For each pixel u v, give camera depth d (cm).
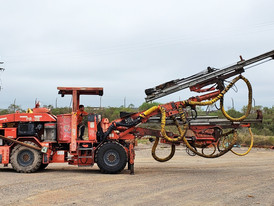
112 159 1163
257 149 2708
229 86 1190
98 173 1184
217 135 1311
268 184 955
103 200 727
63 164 1598
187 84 1223
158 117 1289
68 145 1278
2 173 1170
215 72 1202
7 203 693
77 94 1311
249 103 1217
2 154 1207
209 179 1043
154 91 1266
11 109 3556
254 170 1312
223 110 1202
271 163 1616
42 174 1146
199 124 1305
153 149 1299
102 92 1285
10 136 1219
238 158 1920
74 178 1045
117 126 1219
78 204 688
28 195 773
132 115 1234
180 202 714
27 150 1194
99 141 1218
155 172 1224
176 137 1296
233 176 1119
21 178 1041
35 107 1277
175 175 1134
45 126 1234
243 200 738
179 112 1203
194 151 1257
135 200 729
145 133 1255
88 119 1203
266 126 4553
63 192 811
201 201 725
